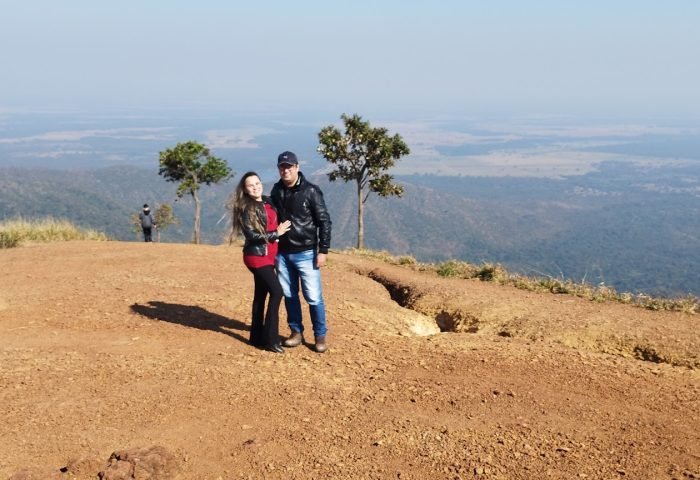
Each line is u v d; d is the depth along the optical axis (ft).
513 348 23.53
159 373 19.61
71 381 18.75
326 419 16.60
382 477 13.56
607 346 25.31
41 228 66.85
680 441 15.46
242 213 21.59
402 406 17.58
